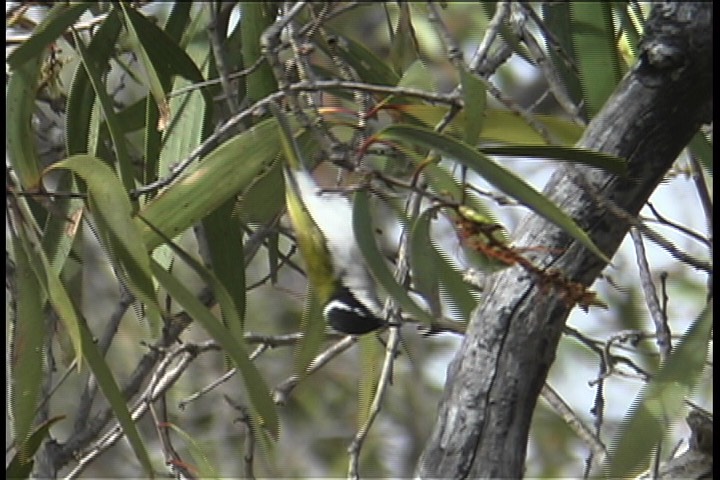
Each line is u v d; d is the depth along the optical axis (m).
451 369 4.14
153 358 5.81
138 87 8.16
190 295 4.54
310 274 3.73
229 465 9.10
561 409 4.76
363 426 5.01
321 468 9.68
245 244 5.58
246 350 4.59
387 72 5.91
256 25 5.45
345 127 4.96
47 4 6.10
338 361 10.04
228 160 4.63
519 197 3.74
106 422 5.92
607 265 4.14
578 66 5.47
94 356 4.56
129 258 4.50
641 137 4.17
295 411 9.81
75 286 5.83
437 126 4.27
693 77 4.16
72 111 5.47
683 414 4.37
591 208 4.13
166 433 5.27
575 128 4.40
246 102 5.56
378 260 3.61
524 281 4.08
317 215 3.72
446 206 3.76
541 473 9.39
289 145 3.86
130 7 5.31
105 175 4.51
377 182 4.74
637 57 4.34
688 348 4.29
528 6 5.22
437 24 4.57
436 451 4.07
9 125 5.02
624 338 5.03
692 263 4.66
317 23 5.05
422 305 4.81
